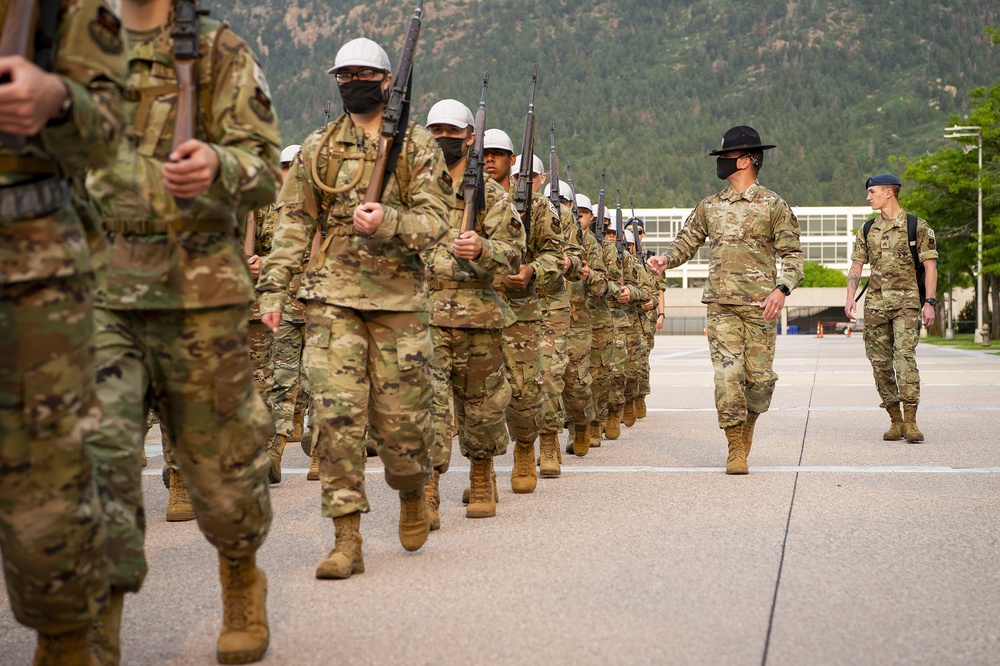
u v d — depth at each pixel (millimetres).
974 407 14688
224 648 4152
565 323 9117
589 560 5820
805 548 6047
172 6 3973
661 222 155750
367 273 5551
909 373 11086
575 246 9359
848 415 14023
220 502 3992
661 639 4395
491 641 4398
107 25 3168
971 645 4301
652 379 22781
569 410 10242
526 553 6043
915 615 4719
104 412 3750
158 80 3926
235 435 3965
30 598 3205
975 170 55094
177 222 3791
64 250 3078
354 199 5637
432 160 5715
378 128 5820
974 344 52938
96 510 3291
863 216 165375
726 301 9227
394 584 5375
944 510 7172
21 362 3047
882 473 8867
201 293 3799
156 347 3865
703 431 12594
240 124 3865
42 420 3086
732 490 8102
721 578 5387
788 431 12203
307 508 7770
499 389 7184
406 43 5699
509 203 7277
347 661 4176
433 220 5566
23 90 2668
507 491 8320
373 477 9141
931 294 11219
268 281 5672
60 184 3125
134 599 5207
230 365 3908
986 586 5207
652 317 15609
